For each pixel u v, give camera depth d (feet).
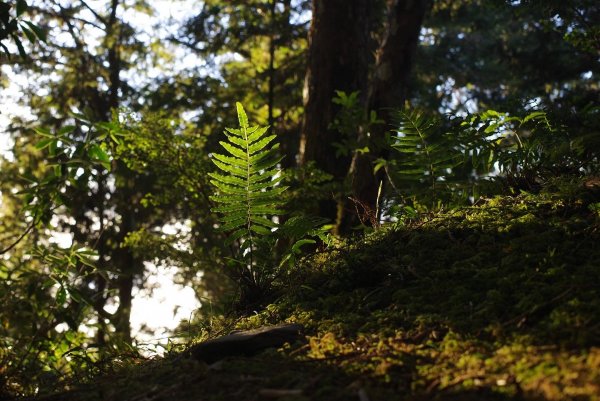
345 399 7.61
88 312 16.07
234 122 54.60
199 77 62.03
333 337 9.68
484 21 80.53
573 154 14.66
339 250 12.96
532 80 60.13
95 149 14.87
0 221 49.83
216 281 28.25
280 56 63.10
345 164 28.63
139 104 66.59
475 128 15.05
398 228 13.28
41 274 15.33
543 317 8.77
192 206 27.73
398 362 8.35
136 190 59.11
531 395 6.80
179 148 25.81
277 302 12.52
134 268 55.36
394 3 27.96
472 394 7.13
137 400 8.98
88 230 61.21
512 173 14.93
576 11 25.89
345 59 29.09
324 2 29.27
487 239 11.69
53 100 65.82
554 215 12.12
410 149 15.15
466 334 8.82
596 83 69.26
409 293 10.60
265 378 8.65
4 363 13.46
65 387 11.95
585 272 9.59
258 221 13.30
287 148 58.29
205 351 9.96
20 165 62.13
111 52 68.03
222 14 61.93
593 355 7.18
